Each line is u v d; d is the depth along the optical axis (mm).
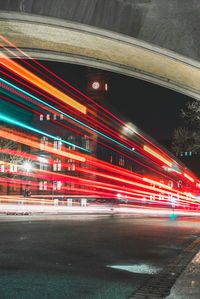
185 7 8750
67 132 72688
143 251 9500
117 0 8875
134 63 11641
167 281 5965
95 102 77812
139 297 4789
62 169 70875
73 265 7277
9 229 14398
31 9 8977
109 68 12898
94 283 5770
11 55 12898
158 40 8781
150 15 8805
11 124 61531
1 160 35938
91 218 23547
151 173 89625
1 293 4992
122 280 6031
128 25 8828
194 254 8953
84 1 8930
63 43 11344
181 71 10719
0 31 10672
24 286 5441
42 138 69938
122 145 85188
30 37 11078
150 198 86875
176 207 64688
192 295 4496
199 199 77250
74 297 4871
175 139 14609
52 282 5758
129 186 86250
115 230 15320
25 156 44719
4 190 58469
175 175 85062
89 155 72312
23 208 29906
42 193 67625
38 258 7938
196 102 13656
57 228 15398
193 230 16078
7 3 8992
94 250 9438
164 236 13336
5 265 7051
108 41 9875
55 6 8977
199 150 14406
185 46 8742
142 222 20938
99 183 72562
